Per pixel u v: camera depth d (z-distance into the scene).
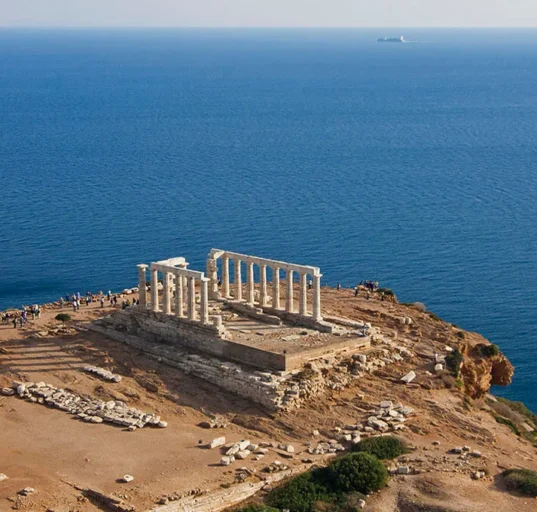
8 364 108.38
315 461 87.12
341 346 106.06
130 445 90.00
